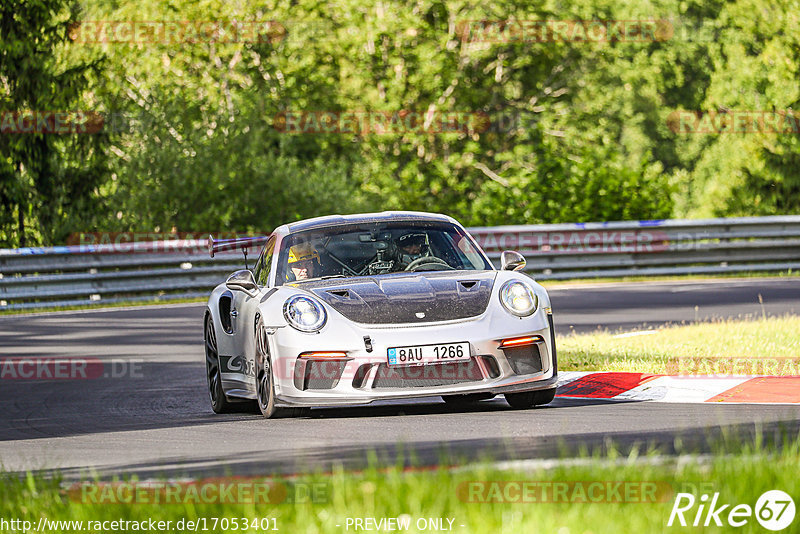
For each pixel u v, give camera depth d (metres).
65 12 86.00
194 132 88.50
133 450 20.30
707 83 173.50
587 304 50.94
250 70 112.19
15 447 21.80
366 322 22.36
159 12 107.44
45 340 44.94
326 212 90.50
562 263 66.12
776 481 12.84
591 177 81.31
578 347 33.22
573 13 130.50
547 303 23.50
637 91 169.75
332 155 116.50
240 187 86.94
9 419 26.38
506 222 81.81
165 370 35.16
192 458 18.84
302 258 25.50
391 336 22.08
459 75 120.50
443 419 22.06
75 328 49.25
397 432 20.47
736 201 121.44
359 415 23.52
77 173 84.81
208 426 23.25
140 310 57.12
